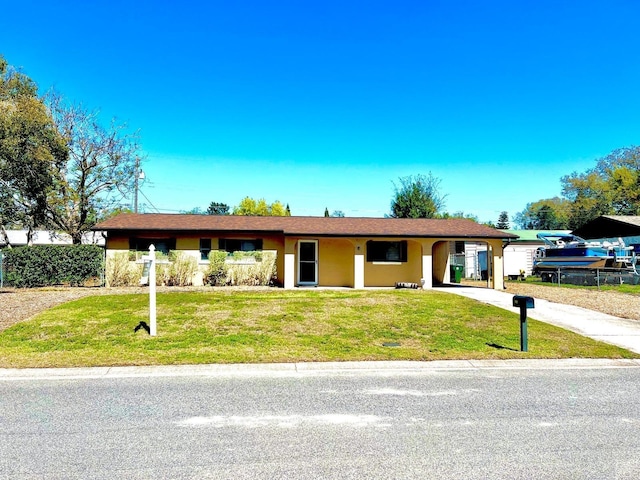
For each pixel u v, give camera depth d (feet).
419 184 139.54
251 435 14.96
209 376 22.48
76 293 52.54
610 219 109.91
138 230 61.98
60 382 21.33
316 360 25.53
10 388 20.31
